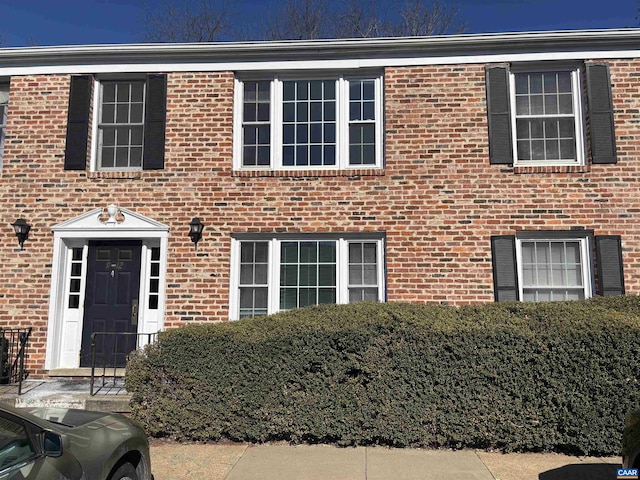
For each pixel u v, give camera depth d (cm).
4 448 321
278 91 913
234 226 868
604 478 504
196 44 888
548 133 877
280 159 896
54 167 889
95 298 880
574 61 873
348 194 866
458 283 831
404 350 592
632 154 841
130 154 913
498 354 579
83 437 373
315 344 605
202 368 621
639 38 853
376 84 906
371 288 860
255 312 866
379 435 591
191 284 856
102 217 873
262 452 582
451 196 852
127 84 929
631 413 442
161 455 573
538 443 569
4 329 826
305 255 873
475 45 872
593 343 566
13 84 912
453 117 870
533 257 848
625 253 820
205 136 891
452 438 580
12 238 873
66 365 862
